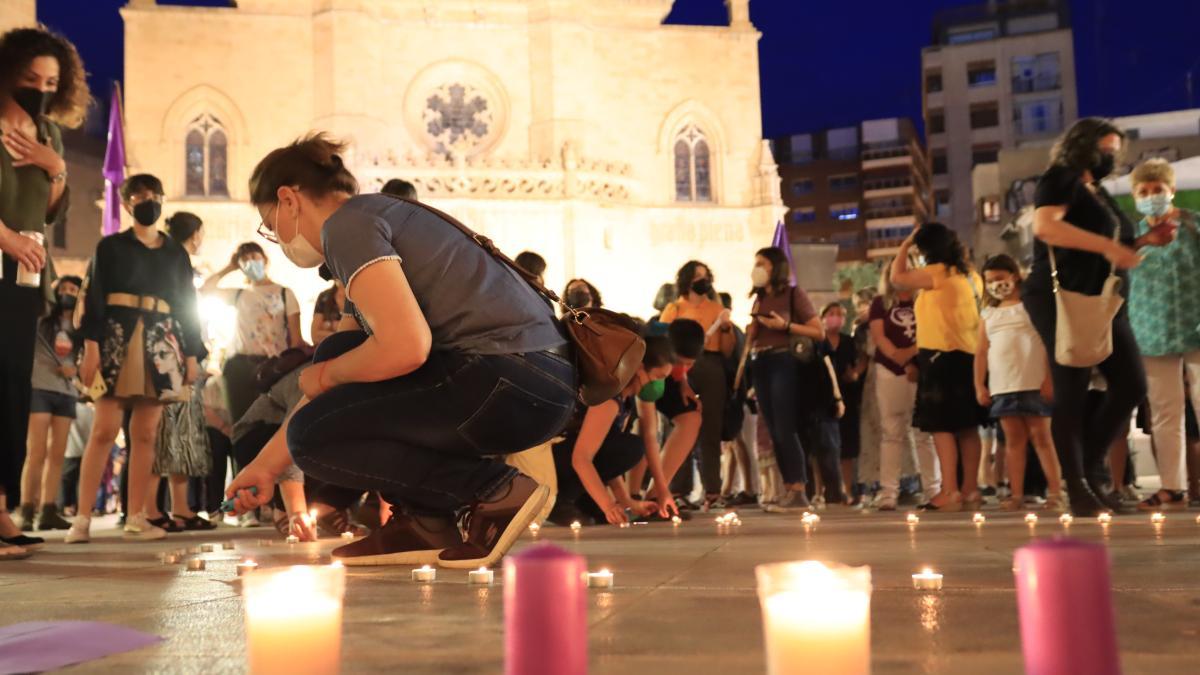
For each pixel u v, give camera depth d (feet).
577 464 25.14
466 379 12.85
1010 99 295.28
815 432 36.65
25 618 9.30
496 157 142.20
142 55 137.28
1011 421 29.58
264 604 4.27
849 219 326.65
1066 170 23.22
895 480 33.17
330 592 4.37
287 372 28.02
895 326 33.22
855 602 3.71
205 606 9.87
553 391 13.32
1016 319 29.01
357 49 138.41
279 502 27.07
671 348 26.89
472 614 8.87
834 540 17.75
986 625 7.76
